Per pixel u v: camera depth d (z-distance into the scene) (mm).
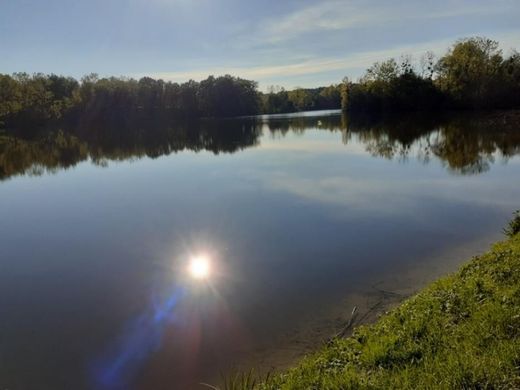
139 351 7504
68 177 28578
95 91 101125
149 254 12555
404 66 84312
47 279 10984
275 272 10555
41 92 89562
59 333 8281
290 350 7113
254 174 25641
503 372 4227
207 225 15055
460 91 70500
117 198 20844
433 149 33406
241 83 124625
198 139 55188
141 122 107125
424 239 12180
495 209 15086
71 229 15609
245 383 6062
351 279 9773
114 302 9531
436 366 4551
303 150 37781
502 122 48844
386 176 22828
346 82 99062
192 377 6680
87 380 6828
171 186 23312
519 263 7434
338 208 16188
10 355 7609
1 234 15203
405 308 6738
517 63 68438
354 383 4570
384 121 68875
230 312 8672
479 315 5641
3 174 30703
